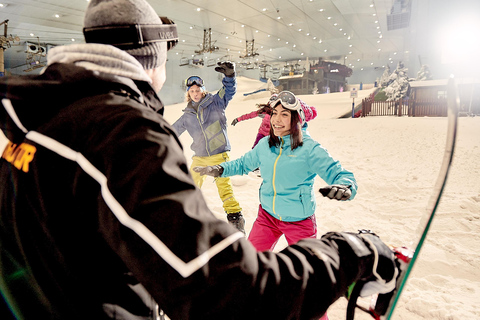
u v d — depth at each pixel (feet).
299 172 6.79
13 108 1.86
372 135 35.63
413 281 8.67
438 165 21.93
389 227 12.51
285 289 1.51
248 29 95.14
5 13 67.15
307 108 9.59
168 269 1.39
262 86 164.04
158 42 2.18
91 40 2.03
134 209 1.44
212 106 12.60
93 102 1.75
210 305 1.40
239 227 12.10
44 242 1.75
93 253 1.72
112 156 1.52
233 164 7.84
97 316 1.73
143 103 2.02
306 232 7.08
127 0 2.00
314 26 92.48
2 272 1.94
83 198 1.62
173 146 1.63
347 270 1.78
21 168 1.82
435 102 59.82
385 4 72.02
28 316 1.81
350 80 199.82
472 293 8.17
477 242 10.94
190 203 1.52
